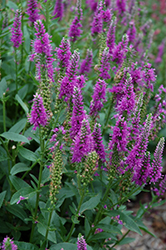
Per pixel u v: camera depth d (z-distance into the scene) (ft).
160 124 3.52
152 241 5.00
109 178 3.31
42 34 3.25
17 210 3.60
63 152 3.19
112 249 3.80
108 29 3.78
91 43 4.37
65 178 3.90
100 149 3.27
